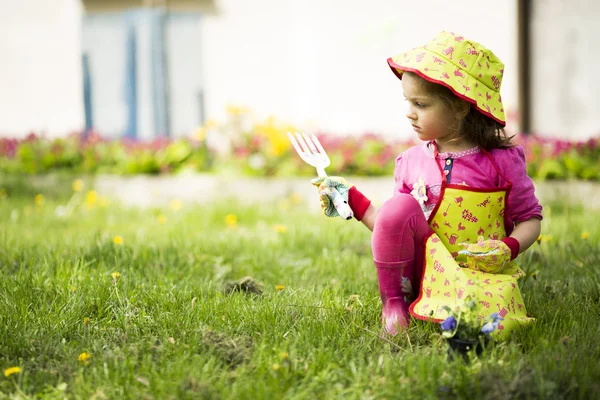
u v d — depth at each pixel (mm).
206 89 11703
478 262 2869
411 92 2938
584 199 7391
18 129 11555
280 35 11664
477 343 2559
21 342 2787
